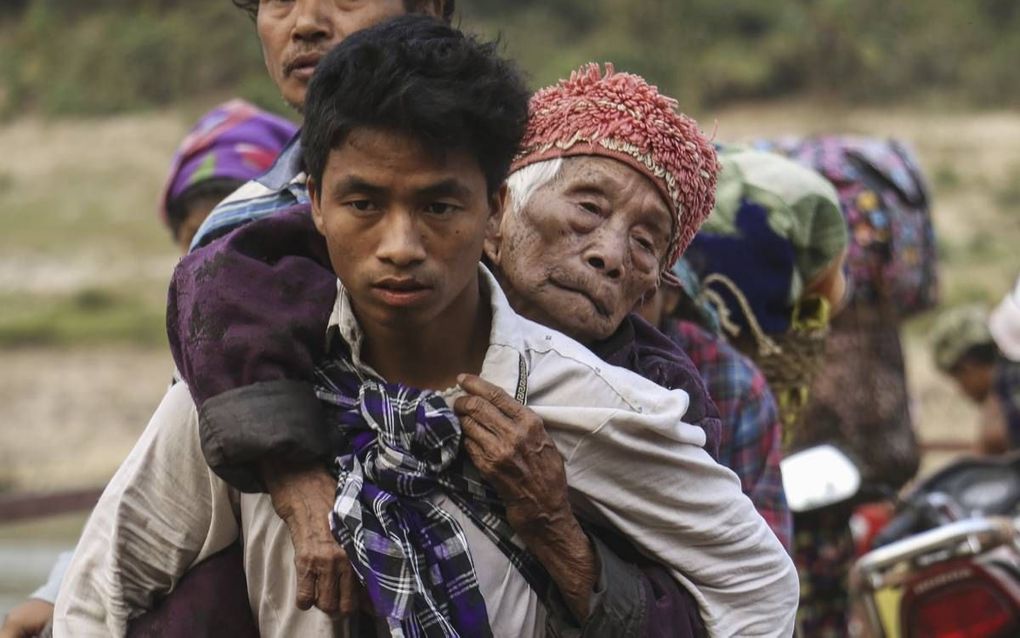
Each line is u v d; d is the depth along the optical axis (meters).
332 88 2.64
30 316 34.19
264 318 2.79
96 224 44.69
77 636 2.96
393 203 2.61
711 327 4.27
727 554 2.93
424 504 2.74
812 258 4.56
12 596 10.46
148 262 41.34
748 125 51.56
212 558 2.96
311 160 2.70
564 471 2.76
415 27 2.69
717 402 4.04
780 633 2.99
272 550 2.85
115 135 53.22
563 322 3.09
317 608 2.78
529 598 2.83
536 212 3.10
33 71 57.66
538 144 3.13
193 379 2.78
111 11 60.84
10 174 49.53
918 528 5.59
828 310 4.73
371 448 2.75
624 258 3.10
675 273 4.12
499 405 2.73
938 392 20.75
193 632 2.91
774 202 4.48
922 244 6.60
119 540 2.92
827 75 52.91
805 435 6.12
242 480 2.74
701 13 56.06
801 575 5.51
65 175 49.38
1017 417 7.33
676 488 2.87
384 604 2.62
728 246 4.45
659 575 2.91
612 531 2.93
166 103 56.25
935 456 13.02
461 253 2.65
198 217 5.64
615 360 3.10
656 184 3.12
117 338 32.78
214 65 56.41
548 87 3.24
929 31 54.66
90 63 57.47
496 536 2.79
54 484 21.23
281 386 2.74
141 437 2.99
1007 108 51.59
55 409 26.62
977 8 56.44
